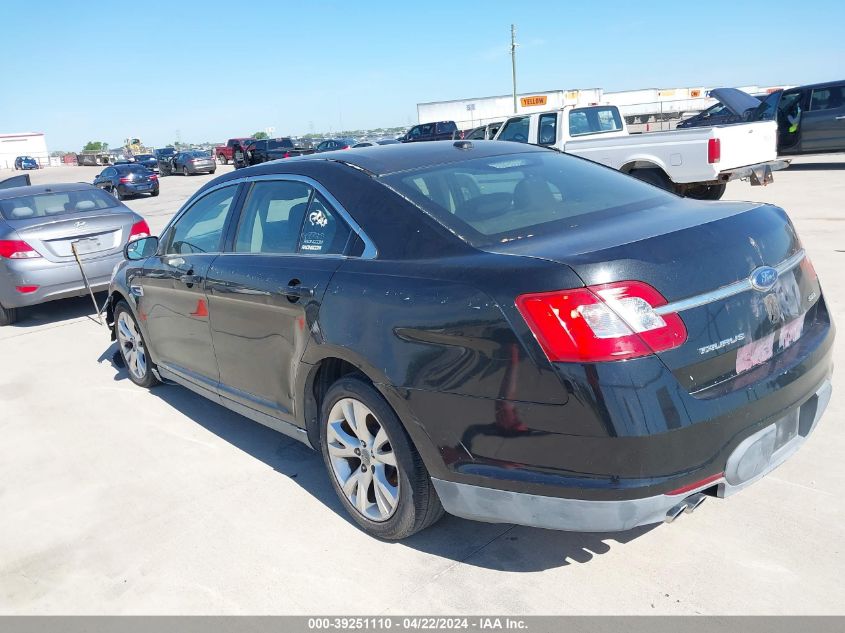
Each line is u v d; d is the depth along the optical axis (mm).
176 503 3768
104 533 3547
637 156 10625
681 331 2449
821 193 12477
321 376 3463
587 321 2383
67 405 5441
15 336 7805
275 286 3500
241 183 4141
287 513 3570
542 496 2529
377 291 2957
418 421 2811
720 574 2814
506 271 2562
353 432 3275
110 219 8375
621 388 2357
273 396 3773
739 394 2527
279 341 3549
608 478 2406
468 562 3041
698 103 51312
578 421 2404
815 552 2893
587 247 2582
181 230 4660
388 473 3172
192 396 5402
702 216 2896
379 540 3262
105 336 7457
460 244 2877
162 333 4863
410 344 2797
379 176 3344
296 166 3760
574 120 12617
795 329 2924
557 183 3514
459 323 2629
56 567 3299
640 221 2922
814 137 16578
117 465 4301
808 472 3477
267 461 4180
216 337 4141
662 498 2414
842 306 5836
